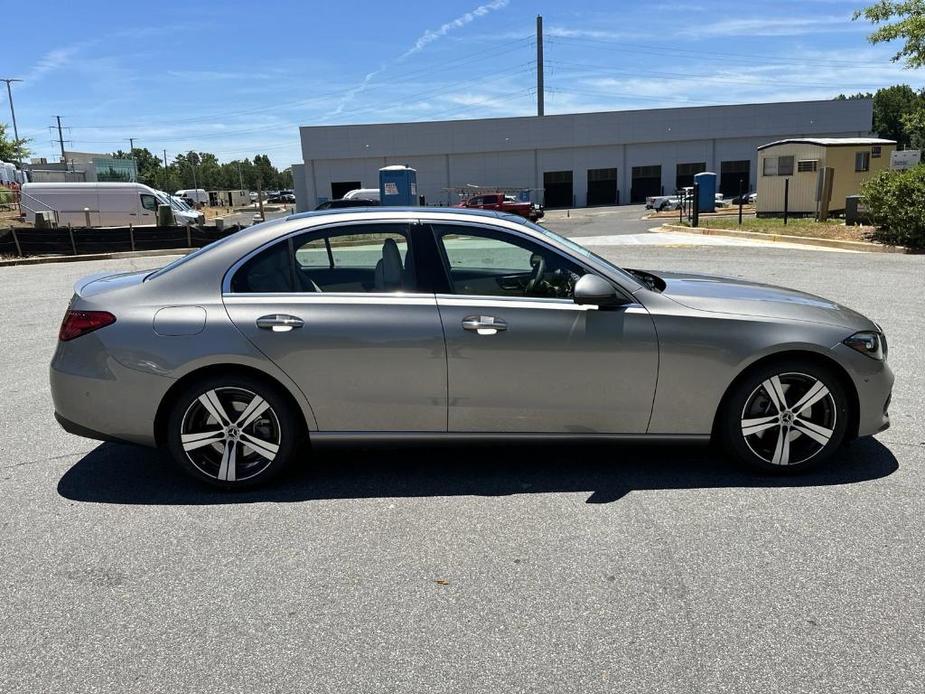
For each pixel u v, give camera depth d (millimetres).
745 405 3943
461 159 55156
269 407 3908
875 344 3949
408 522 3600
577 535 3420
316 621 2781
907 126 23172
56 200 30688
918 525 3428
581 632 2674
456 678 2438
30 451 4742
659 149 55625
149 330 3830
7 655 2609
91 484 4168
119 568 3205
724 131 54844
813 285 10805
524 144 55000
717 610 2791
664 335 3828
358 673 2475
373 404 3887
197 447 3945
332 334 3818
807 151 23594
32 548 3396
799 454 4020
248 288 3945
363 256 4004
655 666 2477
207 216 58688
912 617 2717
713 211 36344
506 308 3844
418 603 2889
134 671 2510
